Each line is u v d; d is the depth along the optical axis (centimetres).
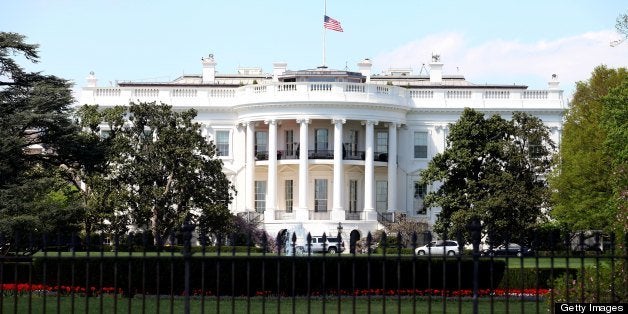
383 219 9194
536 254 2620
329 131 9444
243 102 9338
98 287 4000
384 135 9631
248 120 9369
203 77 10725
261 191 9519
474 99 9706
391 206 9362
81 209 5191
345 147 9438
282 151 9462
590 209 7062
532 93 9706
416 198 9681
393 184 9388
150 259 2800
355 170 9475
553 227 7525
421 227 8781
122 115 7469
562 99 9675
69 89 5491
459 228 6975
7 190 5012
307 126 9162
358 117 9200
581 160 7162
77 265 4003
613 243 2680
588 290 2986
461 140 7381
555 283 3456
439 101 9694
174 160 7262
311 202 9394
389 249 7488
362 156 9462
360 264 3944
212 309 3716
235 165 9625
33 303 3784
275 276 3984
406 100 9631
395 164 9431
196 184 7350
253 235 8388
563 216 7369
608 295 2950
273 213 9069
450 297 3997
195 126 7538
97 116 7406
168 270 3988
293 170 9412
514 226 7056
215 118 9644
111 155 6372
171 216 7225
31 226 4753
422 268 3972
